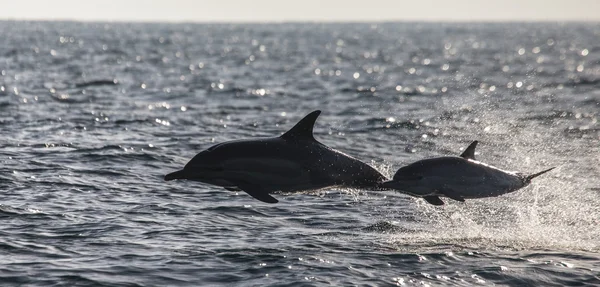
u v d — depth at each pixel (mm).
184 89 143250
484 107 119750
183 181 54781
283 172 36375
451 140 81438
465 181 37906
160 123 88562
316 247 39156
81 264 35219
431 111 112938
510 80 189250
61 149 66375
